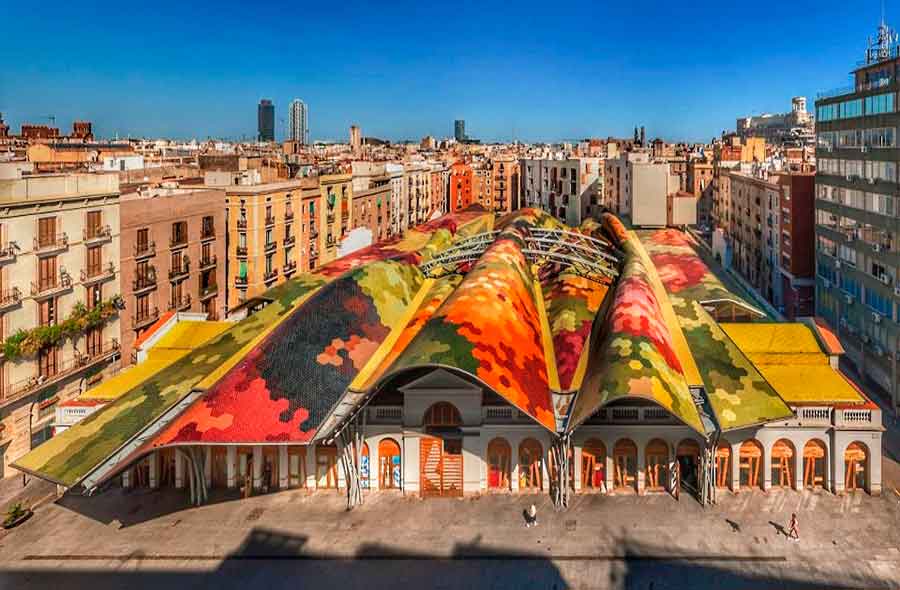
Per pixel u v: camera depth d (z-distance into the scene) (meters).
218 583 36.69
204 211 76.50
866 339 66.00
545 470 45.75
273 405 42.97
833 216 75.19
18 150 98.94
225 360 50.19
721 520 41.84
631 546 39.41
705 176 151.00
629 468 45.69
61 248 56.00
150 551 39.56
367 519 42.75
